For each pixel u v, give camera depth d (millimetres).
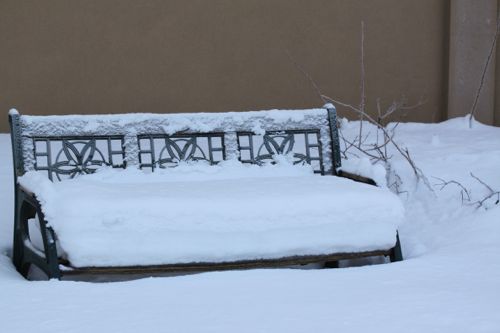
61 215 4102
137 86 9227
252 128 5402
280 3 9250
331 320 3344
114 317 3416
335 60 9336
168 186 4703
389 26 9367
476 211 5469
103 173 5070
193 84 9258
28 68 9102
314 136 8141
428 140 7695
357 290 3811
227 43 9242
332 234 4406
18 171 4883
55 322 3359
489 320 3334
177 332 3211
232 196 4367
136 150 5191
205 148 7332
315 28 9281
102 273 4168
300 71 9297
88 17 9117
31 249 4504
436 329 3229
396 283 3943
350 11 9320
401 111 9398
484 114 9242
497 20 9102
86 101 9203
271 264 4363
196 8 9195
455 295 3707
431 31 9406
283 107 9328
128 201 4156
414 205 5871
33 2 9039
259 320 3354
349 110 9367
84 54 9148
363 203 4457
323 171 5461
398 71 9406
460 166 6363
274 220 4324
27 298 3713
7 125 9102
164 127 5258
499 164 6336
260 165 5387
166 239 4172
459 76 9203
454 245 4941
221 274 4117
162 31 9195
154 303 3615
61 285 3914
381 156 6609
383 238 4488
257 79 9281
